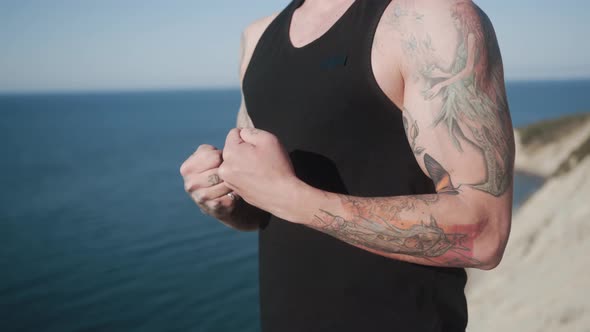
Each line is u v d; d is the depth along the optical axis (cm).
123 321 1414
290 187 94
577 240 835
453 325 107
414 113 94
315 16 119
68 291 1642
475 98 90
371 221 92
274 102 116
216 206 122
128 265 1911
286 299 112
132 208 2903
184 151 5684
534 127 3281
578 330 579
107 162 4888
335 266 105
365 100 100
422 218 90
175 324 1390
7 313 1477
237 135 101
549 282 742
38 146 6384
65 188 3541
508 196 92
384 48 98
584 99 17150
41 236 2309
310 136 105
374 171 102
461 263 94
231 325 1370
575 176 1144
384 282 102
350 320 103
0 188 3556
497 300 797
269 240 121
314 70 106
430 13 94
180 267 1886
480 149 89
